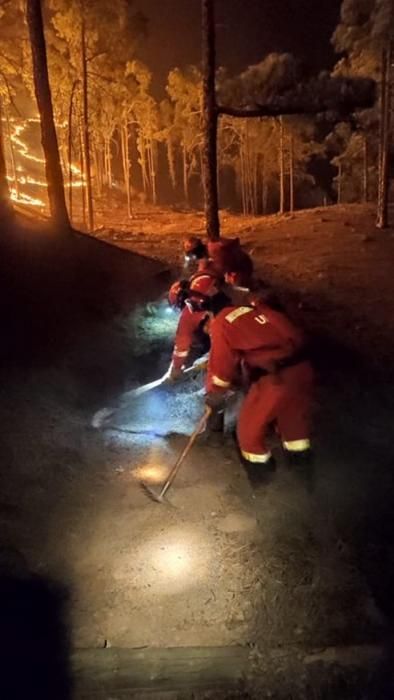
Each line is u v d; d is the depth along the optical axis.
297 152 27.77
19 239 10.13
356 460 5.57
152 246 13.84
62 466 5.15
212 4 12.33
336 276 12.23
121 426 5.97
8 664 3.44
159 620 3.77
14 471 5.00
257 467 4.66
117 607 3.85
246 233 16.56
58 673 3.44
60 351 7.12
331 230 16.34
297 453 4.61
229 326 4.54
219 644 3.63
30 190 24.73
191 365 6.02
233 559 4.26
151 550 4.31
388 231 16.30
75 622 3.72
